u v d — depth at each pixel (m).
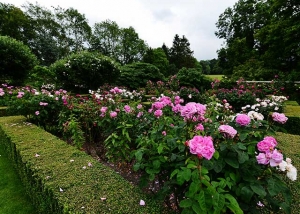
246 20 16.47
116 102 3.22
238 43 15.15
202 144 0.91
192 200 0.92
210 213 0.85
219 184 0.97
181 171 0.99
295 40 9.44
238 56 15.38
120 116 2.46
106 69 9.48
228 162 1.02
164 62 25.33
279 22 9.78
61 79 9.28
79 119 3.24
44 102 3.52
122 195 1.26
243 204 1.03
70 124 2.79
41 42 19.47
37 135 2.60
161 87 8.73
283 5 9.65
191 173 0.95
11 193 2.18
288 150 2.37
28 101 3.45
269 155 0.91
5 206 1.97
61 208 1.17
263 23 15.44
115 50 26.14
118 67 10.02
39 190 1.56
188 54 30.67
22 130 2.87
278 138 2.80
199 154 0.89
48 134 2.65
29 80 8.81
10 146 2.57
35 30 20.84
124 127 2.23
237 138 1.10
